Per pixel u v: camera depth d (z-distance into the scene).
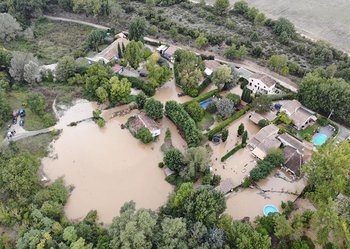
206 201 86.19
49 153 113.88
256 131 125.31
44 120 123.88
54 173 107.50
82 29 184.62
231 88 143.38
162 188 104.81
